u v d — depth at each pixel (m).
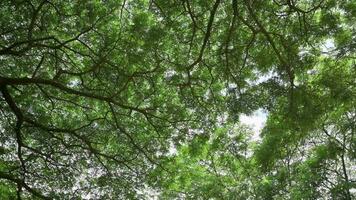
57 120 17.16
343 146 19.27
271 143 19.20
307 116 15.45
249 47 15.34
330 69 17.25
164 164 17.52
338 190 18.38
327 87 16.39
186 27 15.90
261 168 20.23
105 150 17.20
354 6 15.62
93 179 16.66
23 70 16.38
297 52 15.48
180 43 16.05
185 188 23.09
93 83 16.34
